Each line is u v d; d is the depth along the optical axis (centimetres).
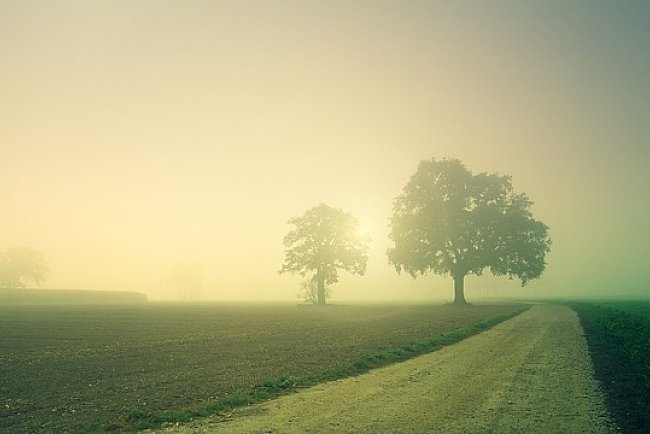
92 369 1852
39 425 1043
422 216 7744
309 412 1117
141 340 3031
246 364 1908
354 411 1121
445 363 1858
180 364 1948
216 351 2378
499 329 3341
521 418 1050
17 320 5184
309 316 5681
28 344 2839
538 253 7650
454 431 957
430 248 7750
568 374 1582
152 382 1541
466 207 7919
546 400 1217
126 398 1300
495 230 7606
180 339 3073
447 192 7869
